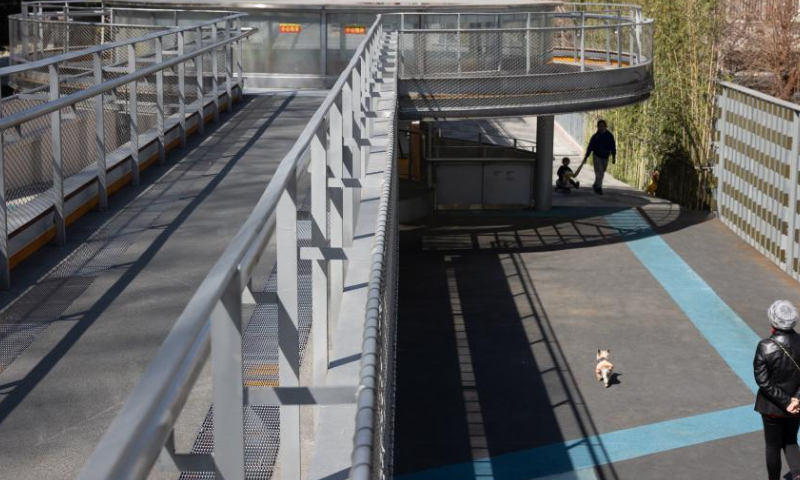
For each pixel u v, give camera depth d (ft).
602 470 32.17
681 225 66.08
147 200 23.98
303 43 60.95
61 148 19.76
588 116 90.79
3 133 17.69
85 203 22.27
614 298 50.31
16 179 18.48
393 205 15.60
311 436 11.02
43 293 16.58
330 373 11.18
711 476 31.83
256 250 6.71
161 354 4.44
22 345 14.02
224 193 24.89
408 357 42.16
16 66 18.53
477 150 70.18
